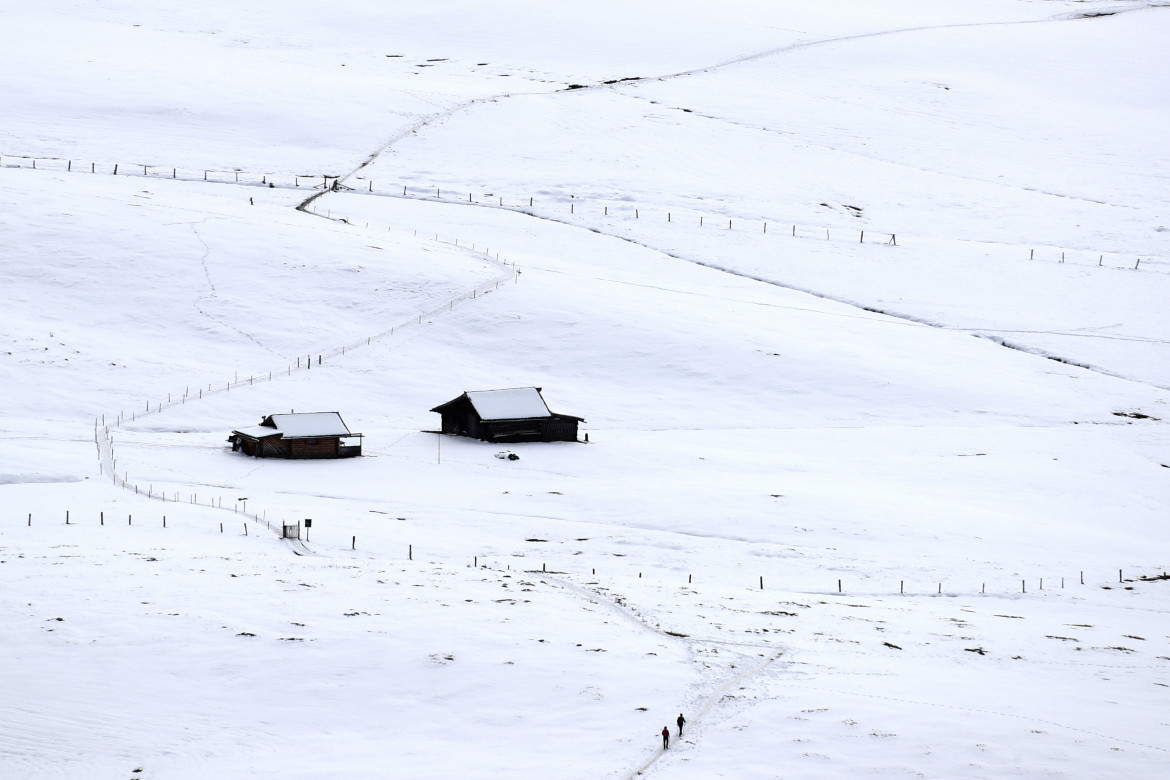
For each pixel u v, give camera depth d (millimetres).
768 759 101812
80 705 107438
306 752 101688
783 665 125375
